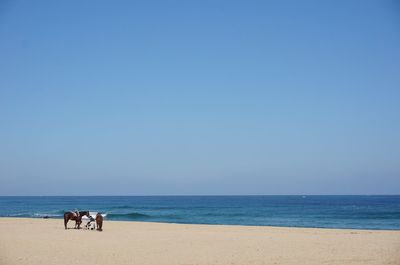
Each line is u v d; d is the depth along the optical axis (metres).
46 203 167.38
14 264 17.81
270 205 136.25
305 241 26.81
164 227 38.97
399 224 55.19
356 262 18.70
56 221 45.44
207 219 65.75
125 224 42.97
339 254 21.05
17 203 166.38
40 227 36.97
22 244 24.42
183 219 65.25
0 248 22.72
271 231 34.88
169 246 24.14
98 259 19.27
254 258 19.80
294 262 18.66
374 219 65.75
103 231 34.00
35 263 18.05
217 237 29.45
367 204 140.38
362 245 24.66
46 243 24.97
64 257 19.72
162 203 167.25
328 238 28.75
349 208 107.88
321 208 109.06
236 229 37.06
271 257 20.09
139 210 98.50
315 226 51.91
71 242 25.61
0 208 111.94
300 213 84.56
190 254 21.05
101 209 104.75
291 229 37.22
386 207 113.19
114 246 23.89
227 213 85.19
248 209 105.19
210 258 19.77
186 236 30.08
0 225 39.38
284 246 24.20
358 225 53.41
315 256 20.41
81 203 166.00
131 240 27.12
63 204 152.12
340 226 51.66
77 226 37.88
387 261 19.03
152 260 19.12
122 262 18.52
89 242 25.73
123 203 168.00
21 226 38.12
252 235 31.03
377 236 30.19
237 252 21.73
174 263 18.38
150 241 26.66
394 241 26.75
